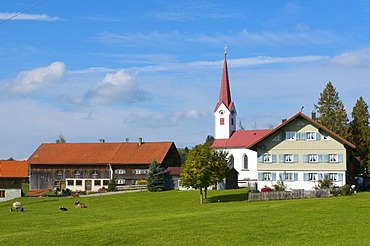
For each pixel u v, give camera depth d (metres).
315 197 72.69
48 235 42.12
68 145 124.69
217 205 71.44
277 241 35.75
